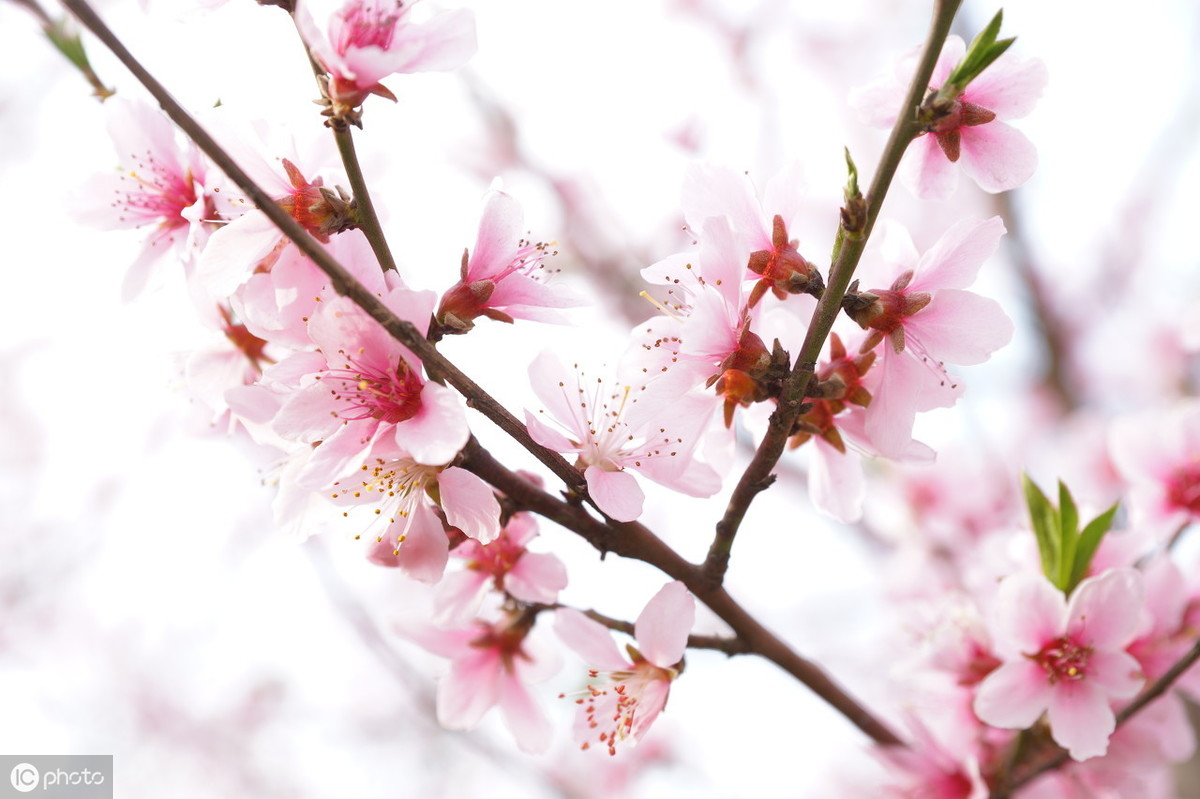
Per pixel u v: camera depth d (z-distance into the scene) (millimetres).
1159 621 608
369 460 556
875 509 827
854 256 542
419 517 559
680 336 554
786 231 564
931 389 568
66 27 578
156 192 591
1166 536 640
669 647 563
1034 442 1092
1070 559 595
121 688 1395
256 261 559
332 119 548
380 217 570
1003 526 783
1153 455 646
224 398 566
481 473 561
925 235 1229
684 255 563
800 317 576
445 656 600
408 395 555
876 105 570
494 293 567
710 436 579
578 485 551
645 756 1003
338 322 552
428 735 1312
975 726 612
